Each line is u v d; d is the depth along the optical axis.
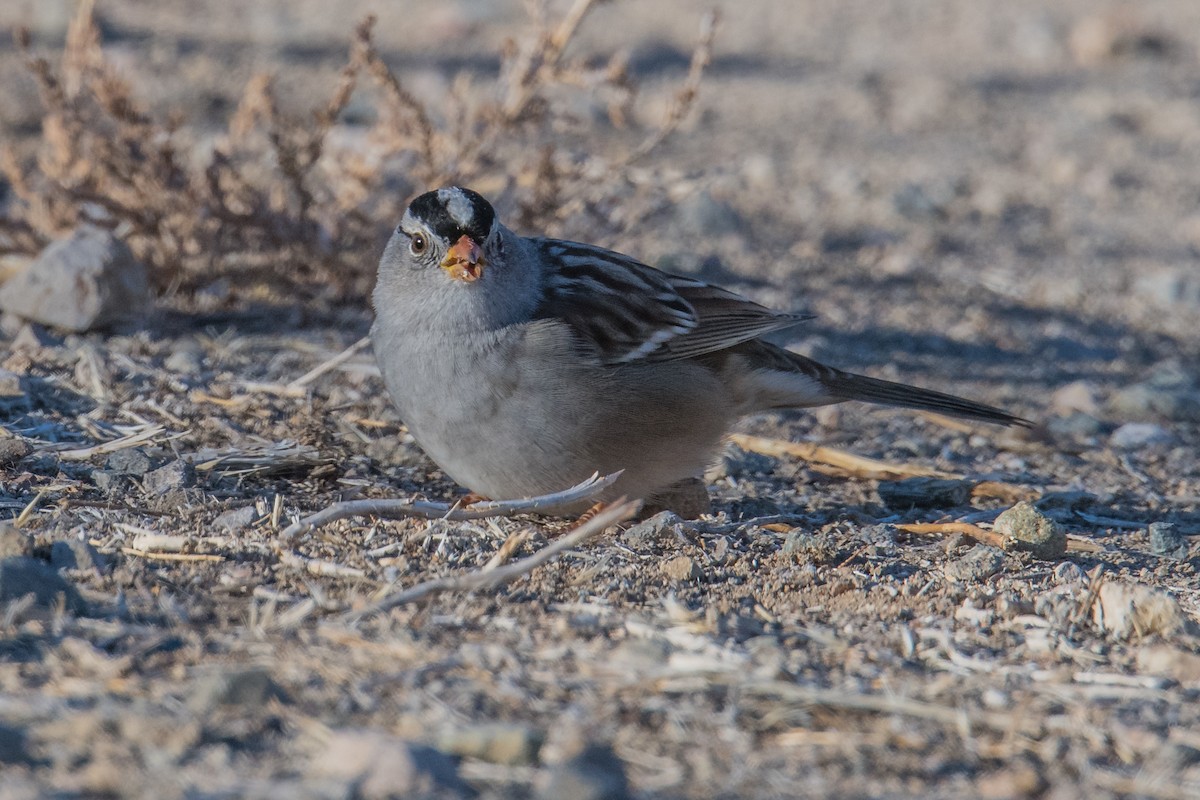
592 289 8.70
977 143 20.16
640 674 5.94
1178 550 8.74
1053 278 15.77
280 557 7.18
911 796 5.14
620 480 8.73
